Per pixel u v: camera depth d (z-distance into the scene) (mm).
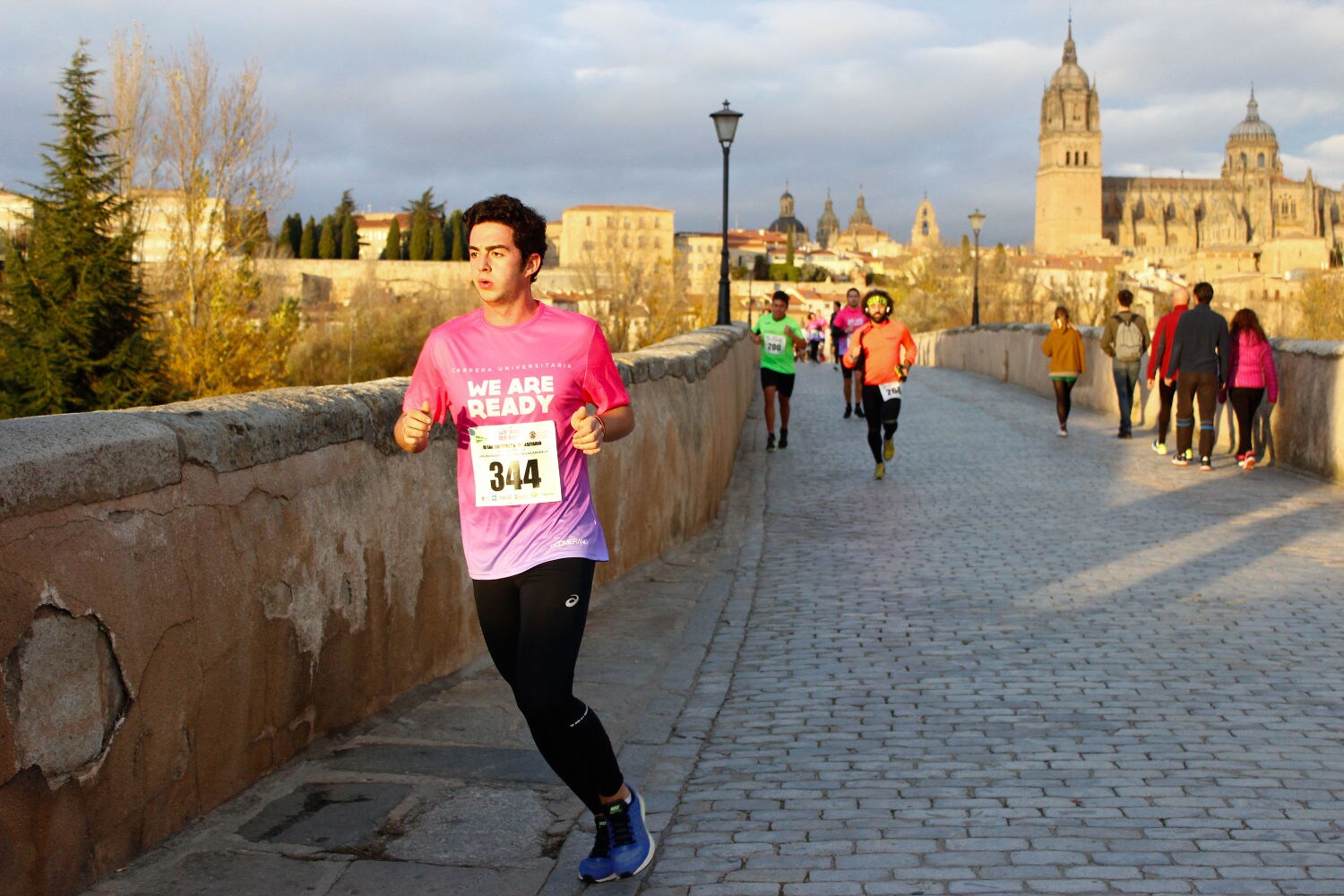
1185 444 13055
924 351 43594
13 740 3186
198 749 3959
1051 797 4266
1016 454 14148
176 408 4055
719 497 11031
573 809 4223
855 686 5664
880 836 3973
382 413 5145
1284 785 4340
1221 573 7879
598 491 7582
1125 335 15492
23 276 41250
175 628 3801
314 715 4684
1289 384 12891
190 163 43938
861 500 11078
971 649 6234
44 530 3281
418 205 149500
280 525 4395
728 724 5203
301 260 122750
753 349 22828
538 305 3566
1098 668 5844
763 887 3617
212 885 3561
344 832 3973
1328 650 6086
